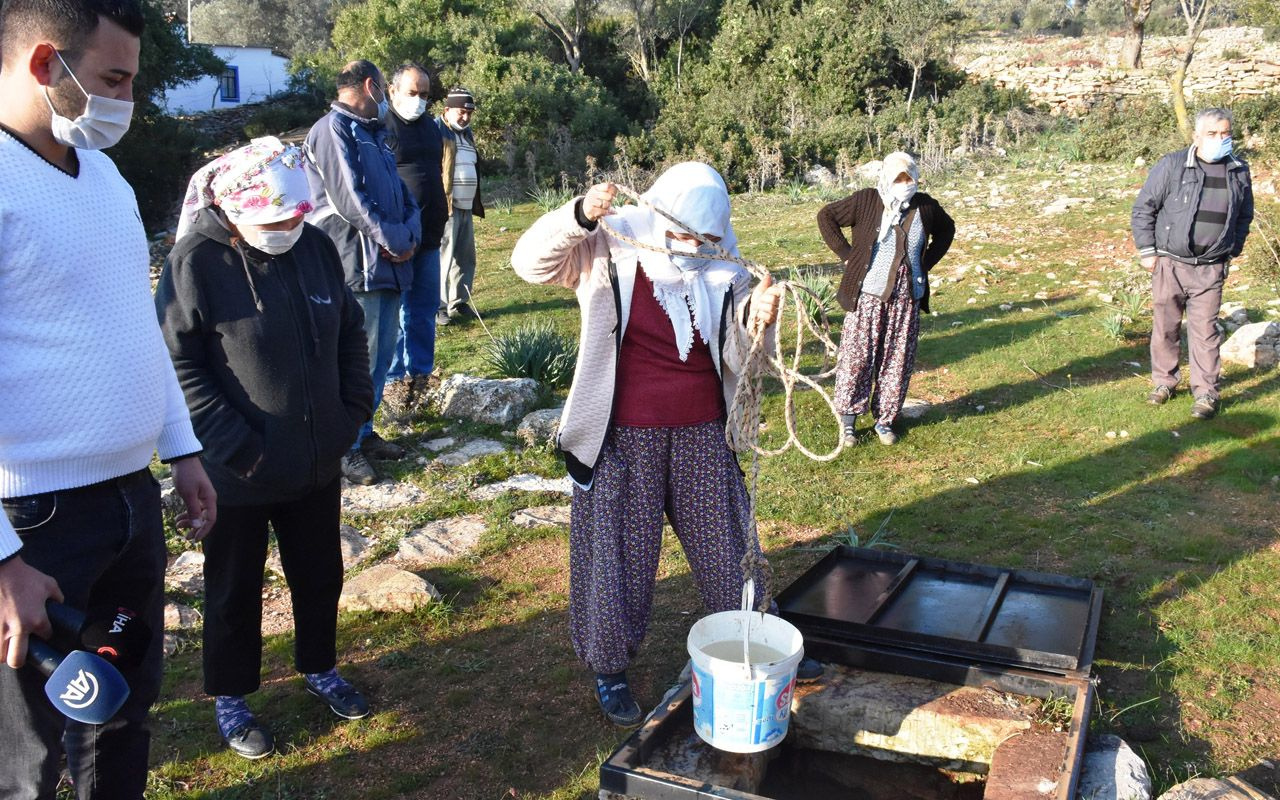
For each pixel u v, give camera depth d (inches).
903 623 157.6
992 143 836.0
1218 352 262.2
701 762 127.6
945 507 214.5
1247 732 136.3
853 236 250.7
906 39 933.2
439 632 170.7
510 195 745.0
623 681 144.5
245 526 130.2
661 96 1077.1
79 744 100.0
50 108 87.2
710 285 133.3
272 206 121.6
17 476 91.0
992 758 125.8
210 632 134.6
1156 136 735.1
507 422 269.4
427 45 1072.2
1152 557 188.4
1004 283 409.7
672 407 134.0
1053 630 155.6
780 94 937.5
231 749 139.3
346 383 139.2
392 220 224.7
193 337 125.9
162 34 963.3
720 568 138.9
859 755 140.7
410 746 140.1
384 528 211.2
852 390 249.8
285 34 2057.1
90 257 92.4
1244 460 232.7
